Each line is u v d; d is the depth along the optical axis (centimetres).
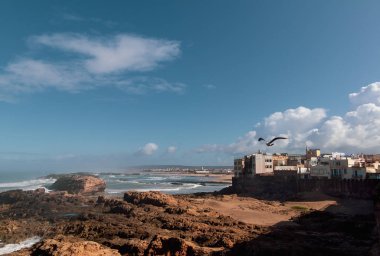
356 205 9006
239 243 4756
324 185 10931
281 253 4344
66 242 4259
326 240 5022
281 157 15512
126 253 4500
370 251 4319
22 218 8506
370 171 10994
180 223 6212
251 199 11062
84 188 15638
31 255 4147
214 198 10969
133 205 8662
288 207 9306
